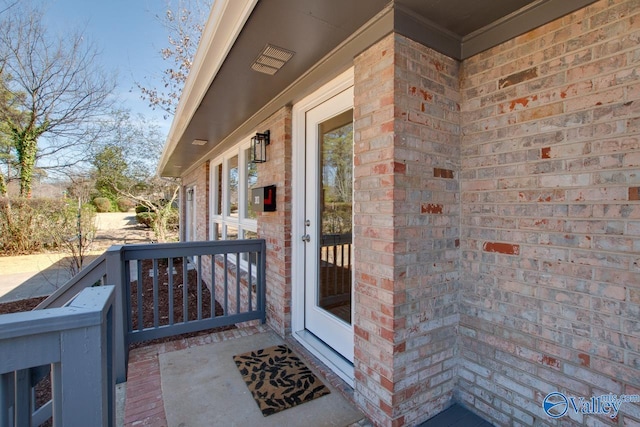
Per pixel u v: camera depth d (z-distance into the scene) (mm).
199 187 7492
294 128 3105
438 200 2012
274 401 2139
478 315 2033
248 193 4602
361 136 2057
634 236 1421
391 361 1848
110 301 1084
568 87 1617
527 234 1788
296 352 2809
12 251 9680
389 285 1852
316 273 2955
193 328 3100
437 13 1818
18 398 953
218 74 2607
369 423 1970
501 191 1904
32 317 858
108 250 2555
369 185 1995
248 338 3098
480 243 2021
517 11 1782
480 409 2021
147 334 2859
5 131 11234
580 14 1574
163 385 2311
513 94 1842
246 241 3416
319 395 2211
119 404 2115
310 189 2994
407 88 1860
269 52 2262
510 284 1869
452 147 2076
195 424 1925
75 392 911
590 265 1553
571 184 1610
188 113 3793
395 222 1822
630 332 1436
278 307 3221
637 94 1406
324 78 2430
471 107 2057
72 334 904
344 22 1909
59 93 11711
